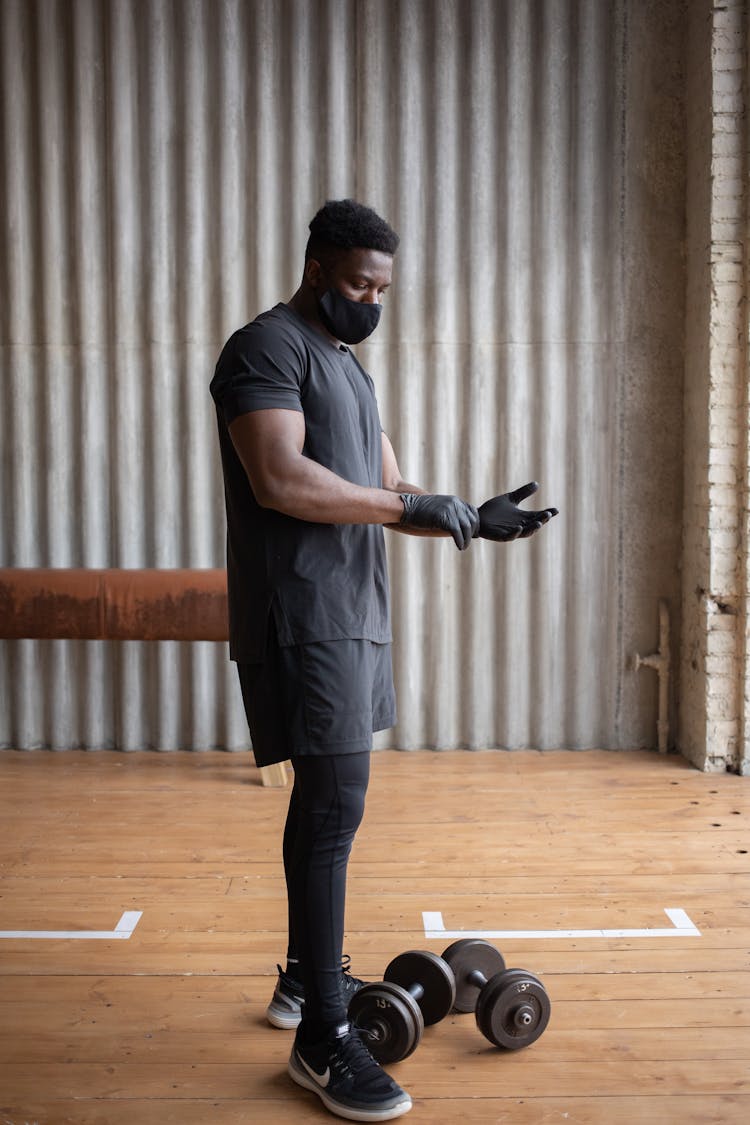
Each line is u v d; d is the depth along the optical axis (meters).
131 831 3.75
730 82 4.29
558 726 4.85
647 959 2.70
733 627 4.43
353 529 2.14
